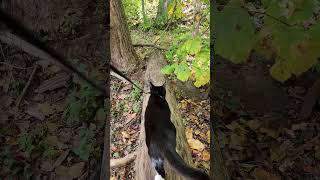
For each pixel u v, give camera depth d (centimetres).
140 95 168
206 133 151
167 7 244
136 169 125
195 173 68
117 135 154
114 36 178
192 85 169
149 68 168
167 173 89
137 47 224
